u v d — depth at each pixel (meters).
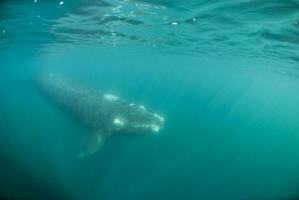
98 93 18.52
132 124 15.03
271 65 26.58
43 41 24.84
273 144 33.19
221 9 11.15
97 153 18.30
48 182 13.73
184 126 29.94
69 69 83.38
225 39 17.69
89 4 12.27
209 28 15.05
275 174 19.88
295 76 29.92
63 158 17.70
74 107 17.23
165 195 14.35
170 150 20.66
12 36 21.12
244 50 20.95
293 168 21.92
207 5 10.88
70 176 15.10
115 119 15.08
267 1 9.50
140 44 26.89
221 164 20.41
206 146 24.05
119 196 13.67
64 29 18.69
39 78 28.23
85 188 13.96
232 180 17.66
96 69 86.50
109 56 45.28
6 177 13.66
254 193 15.86
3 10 13.28
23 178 13.77
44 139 21.75
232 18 12.25
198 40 19.81
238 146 26.67
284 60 21.55
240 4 10.22
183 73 73.69
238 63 31.58
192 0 10.47
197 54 30.38
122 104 16.77
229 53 24.56
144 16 13.88
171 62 48.38
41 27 17.91
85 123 15.41
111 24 16.50
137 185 15.01
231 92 84.50
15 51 31.69
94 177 15.30
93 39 24.09
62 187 13.52
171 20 14.16
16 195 11.88
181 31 16.95
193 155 20.98
